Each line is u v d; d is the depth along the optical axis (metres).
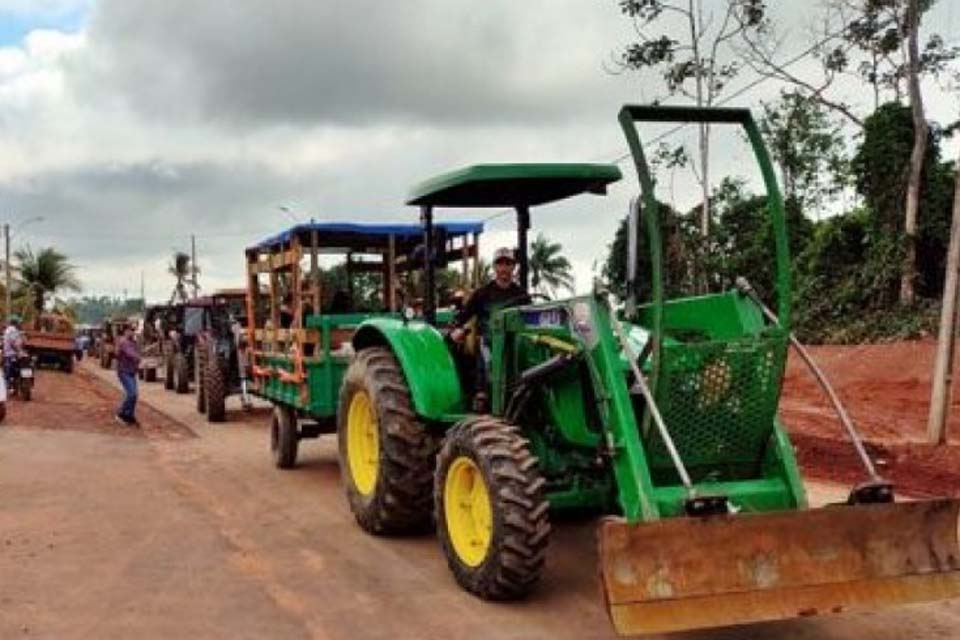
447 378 7.56
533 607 6.21
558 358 6.34
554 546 7.61
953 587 5.47
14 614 6.11
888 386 20.61
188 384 24.94
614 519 5.32
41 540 8.01
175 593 6.58
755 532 5.20
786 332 5.93
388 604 6.32
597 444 6.30
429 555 7.53
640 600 4.97
